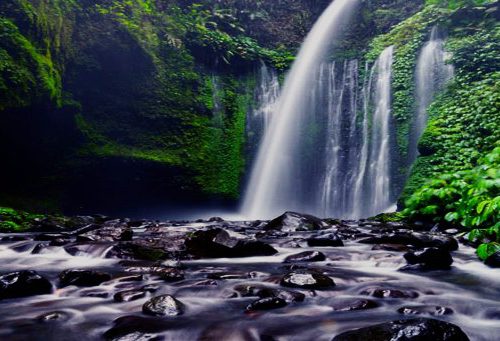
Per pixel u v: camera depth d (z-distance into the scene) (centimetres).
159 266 324
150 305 215
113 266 342
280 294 245
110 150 1221
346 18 1847
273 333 188
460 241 490
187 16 1619
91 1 1254
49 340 182
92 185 1245
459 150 981
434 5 1522
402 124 1318
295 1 2006
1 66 905
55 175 1167
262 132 1545
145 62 1344
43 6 1059
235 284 275
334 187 1416
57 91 1066
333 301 238
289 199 1488
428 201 655
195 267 344
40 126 1067
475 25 1359
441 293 262
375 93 1464
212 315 213
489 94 1081
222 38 1605
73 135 1175
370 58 1548
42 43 1041
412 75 1385
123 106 1300
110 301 239
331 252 417
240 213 1395
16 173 1107
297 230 596
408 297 251
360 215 1328
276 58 1730
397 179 1261
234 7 1897
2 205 1044
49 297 248
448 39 1356
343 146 1459
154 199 1351
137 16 1372
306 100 1620
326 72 1631
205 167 1358
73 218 821
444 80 1287
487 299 248
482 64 1214
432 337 156
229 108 1520
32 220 765
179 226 750
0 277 252
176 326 195
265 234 555
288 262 374
